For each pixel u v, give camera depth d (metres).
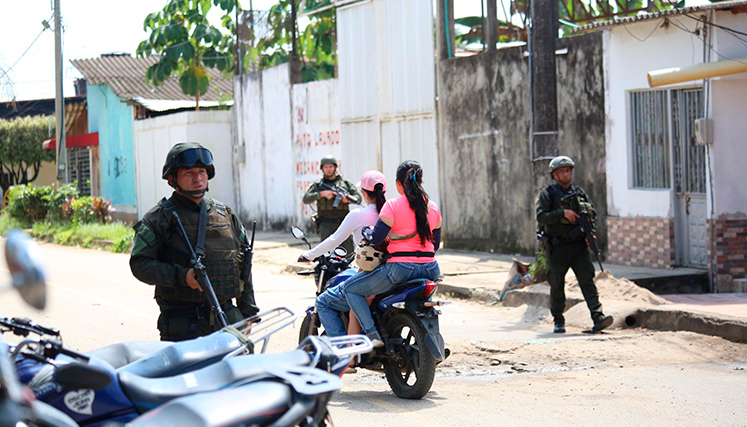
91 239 24.84
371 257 6.68
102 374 3.30
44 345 3.55
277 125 24.41
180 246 5.41
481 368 8.12
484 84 17.03
